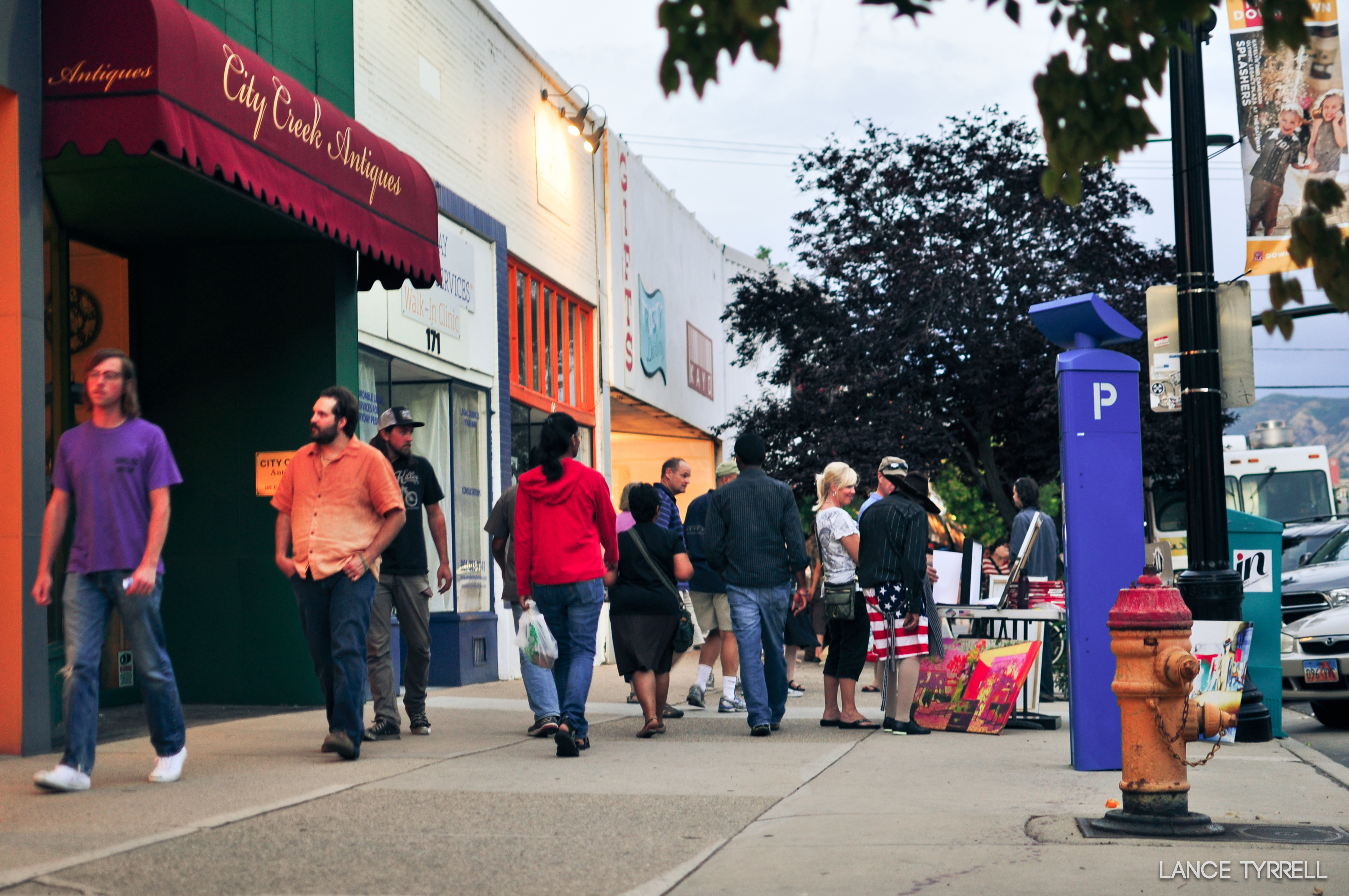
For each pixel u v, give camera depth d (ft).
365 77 40.63
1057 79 12.90
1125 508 24.98
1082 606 24.64
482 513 49.42
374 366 40.40
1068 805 20.48
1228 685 28.14
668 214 83.30
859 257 84.79
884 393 82.84
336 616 24.43
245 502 34.27
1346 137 27.66
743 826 18.76
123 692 33.42
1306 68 27.73
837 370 81.76
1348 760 29.53
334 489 24.39
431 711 35.40
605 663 63.26
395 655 41.68
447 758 25.34
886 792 21.88
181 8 26.00
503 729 31.09
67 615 20.59
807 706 39.22
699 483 96.89
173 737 21.68
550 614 27.37
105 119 24.43
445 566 30.12
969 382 80.84
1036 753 27.35
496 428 50.67
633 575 30.32
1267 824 18.86
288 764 24.03
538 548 26.99
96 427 20.71
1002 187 84.79
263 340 34.53
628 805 20.31
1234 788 22.52
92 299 32.89
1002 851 16.98
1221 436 31.60
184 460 34.53
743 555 30.89
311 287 34.50
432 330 44.65
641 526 30.58
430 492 29.81
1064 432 25.11
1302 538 56.44
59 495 20.68
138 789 20.83
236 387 34.50
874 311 84.69
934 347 82.12
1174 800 18.21
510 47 54.70
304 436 34.19
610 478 68.13
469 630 45.75
